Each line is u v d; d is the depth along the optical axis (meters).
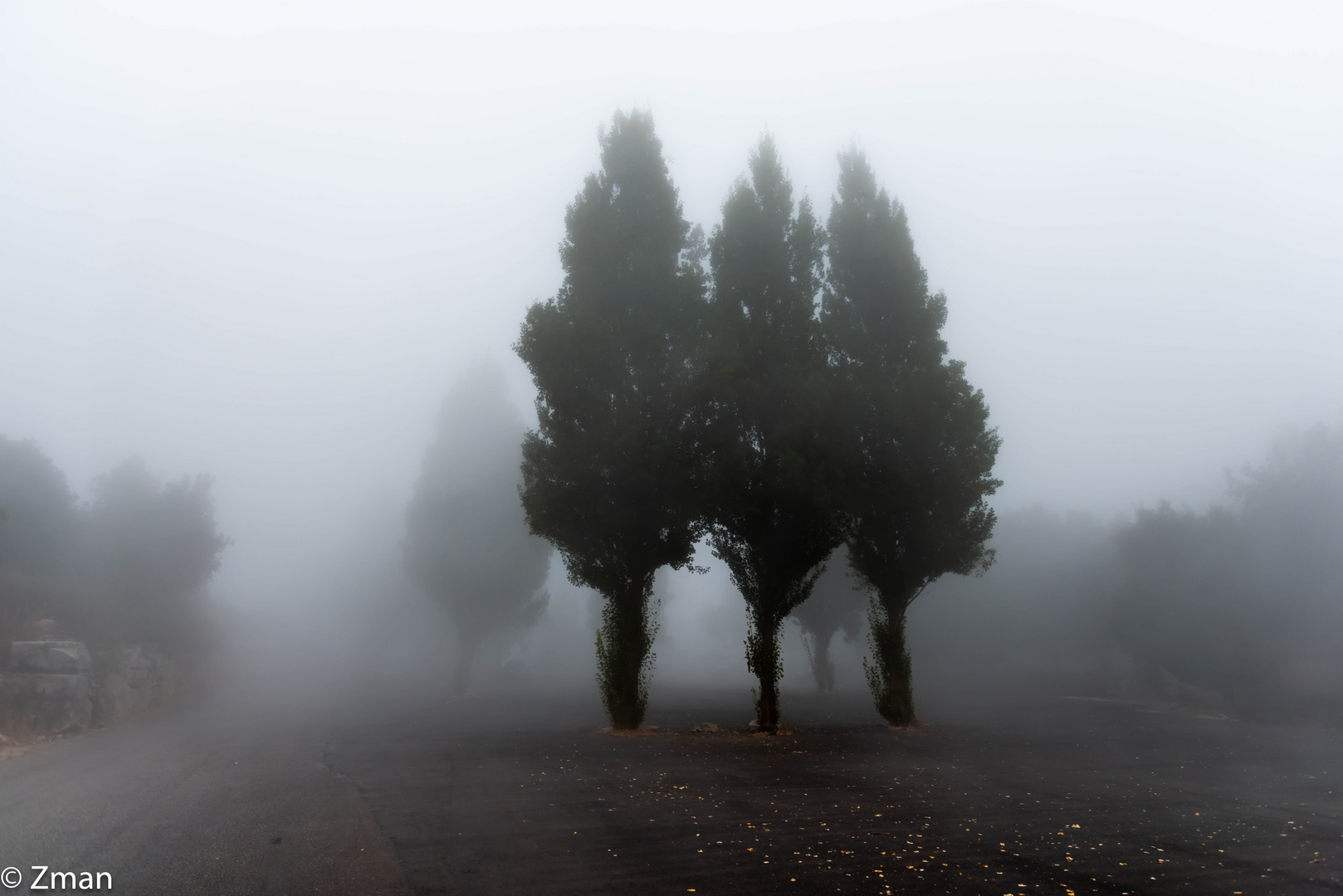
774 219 22.89
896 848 8.45
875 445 22.00
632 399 20.95
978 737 19.77
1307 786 12.61
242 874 7.26
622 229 22.02
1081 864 7.90
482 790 11.69
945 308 23.55
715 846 8.46
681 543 20.62
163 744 17.62
